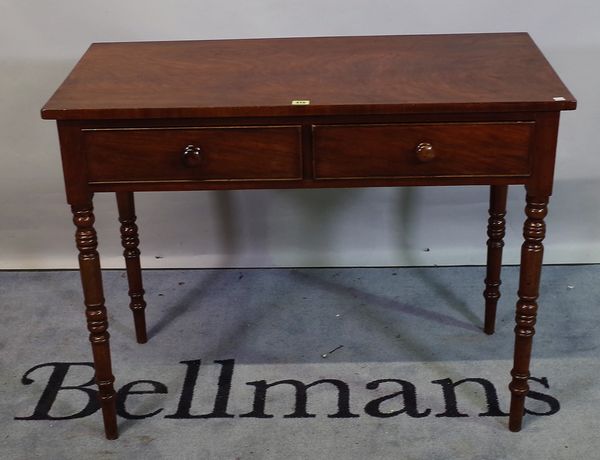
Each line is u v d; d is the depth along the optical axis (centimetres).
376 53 232
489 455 223
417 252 301
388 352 261
